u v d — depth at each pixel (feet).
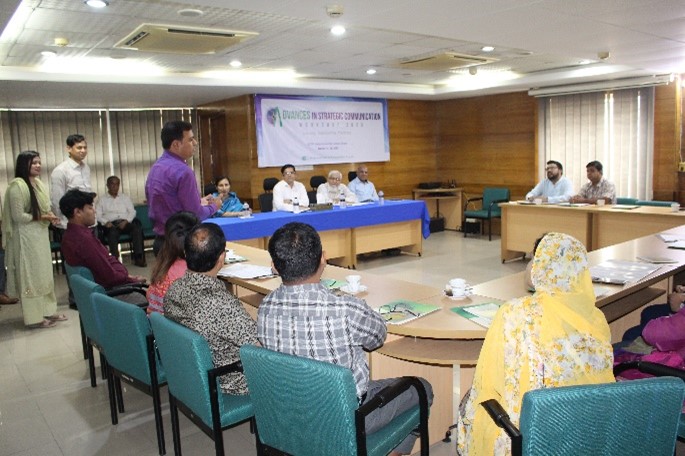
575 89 24.61
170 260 8.33
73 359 12.55
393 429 6.05
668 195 23.07
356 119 28.17
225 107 26.32
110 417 9.58
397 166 30.22
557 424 4.24
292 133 25.94
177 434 7.77
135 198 27.17
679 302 8.29
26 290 14.49
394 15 11.93
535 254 5.41
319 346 5.54
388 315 7.18
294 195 21.68
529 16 12.24
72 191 11.51
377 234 21.85
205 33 14.35
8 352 13.11
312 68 21.15
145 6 11.89
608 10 11.87
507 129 28.25
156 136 27.55
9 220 14.48
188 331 6.41
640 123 23.36
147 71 19.79
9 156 23.91
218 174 27.84
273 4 10.82
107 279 11.27
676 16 12.48
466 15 12.05
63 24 13.15
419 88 27.55
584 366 4.99
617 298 7.88
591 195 20.70
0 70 17.37
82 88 20.10
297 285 5.64
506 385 5.07
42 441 8.82
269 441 5.82
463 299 7.88
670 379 4.40
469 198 29.14
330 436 5.19
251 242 18.24
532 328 5.06
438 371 8.30
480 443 5.33
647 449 4.46
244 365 5.62
